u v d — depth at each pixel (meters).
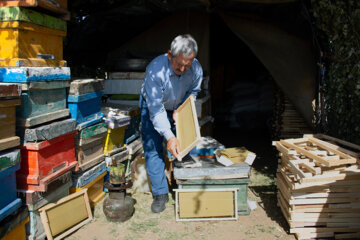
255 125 8.05
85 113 3.30
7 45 2.56
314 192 2.84
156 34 5.98
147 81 3.00
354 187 2.81
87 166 3.35
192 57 2.73
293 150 3.18
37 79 2.60
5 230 2.36
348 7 3.73
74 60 5.93
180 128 3.07
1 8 2.51
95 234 3.01
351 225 2.90
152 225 3.17
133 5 4.95
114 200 3.21
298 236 2.89
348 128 3.82
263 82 8.59
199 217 3.29
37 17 2.67
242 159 3.47
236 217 3.28
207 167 3.33
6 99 2.32
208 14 5.82
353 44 3.72
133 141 4.49
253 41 5.20
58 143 2.89
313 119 4.98
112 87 4.99
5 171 2.36
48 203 2.87
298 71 5.02
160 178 3.46
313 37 4.62
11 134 2.43
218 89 8.84
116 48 6.18
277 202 3.68
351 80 3.75
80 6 5.04
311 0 4.24
